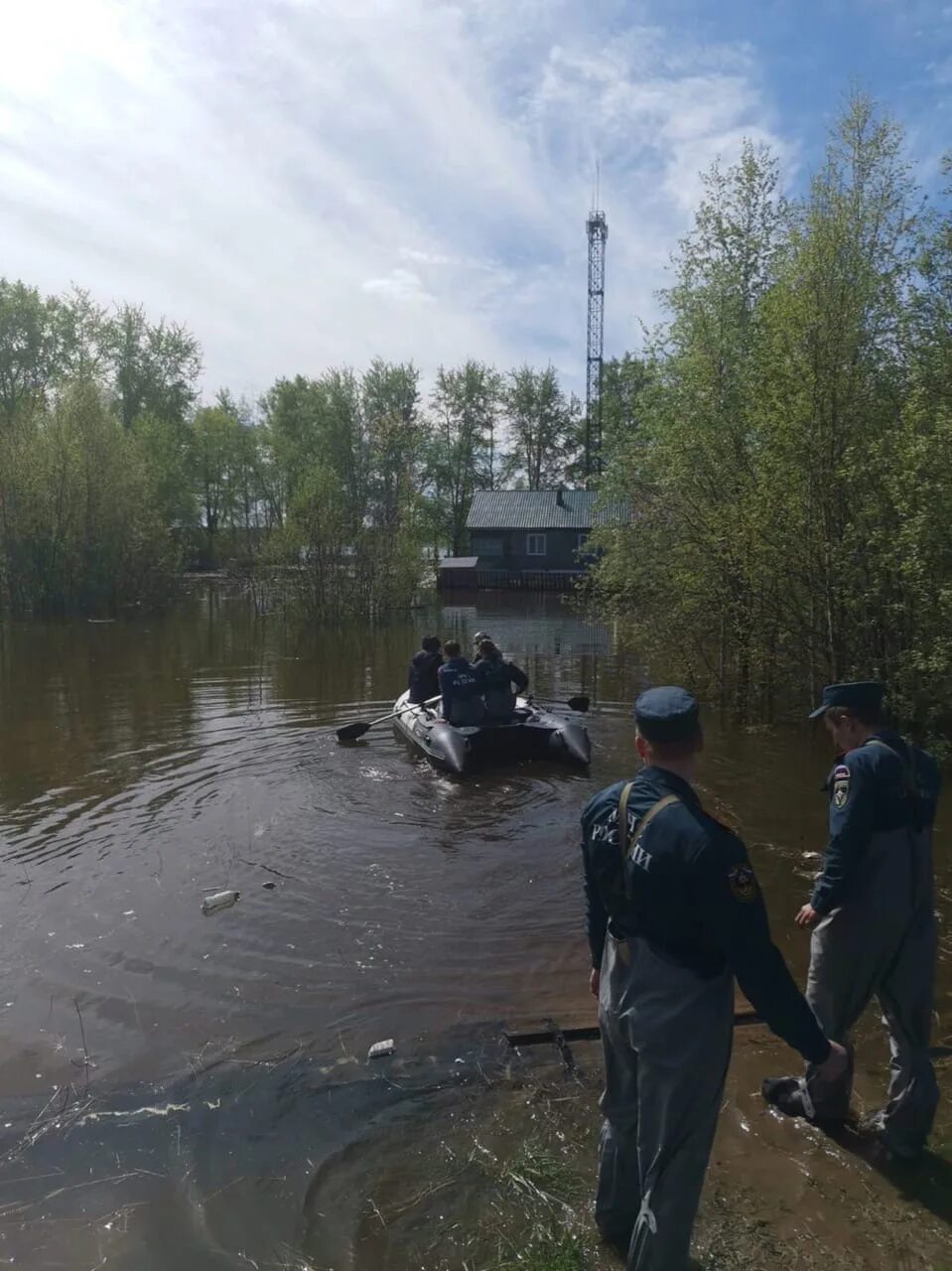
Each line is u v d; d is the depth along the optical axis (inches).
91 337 1596.9
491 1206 120.3
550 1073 152.1
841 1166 127.0
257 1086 148.6
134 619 1045.2
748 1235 114.0
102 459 1096.2
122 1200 123.0
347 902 223.5
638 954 99.4
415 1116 140.6
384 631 943.0
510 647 805.9
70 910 218.1
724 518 425.4
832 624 384.8
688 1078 96.4
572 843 266.2
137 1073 152.3
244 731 424.2
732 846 95.9
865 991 131.0
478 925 210.2
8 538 1067.9
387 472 1895.9
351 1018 170.1
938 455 310.3
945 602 318.0
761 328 452.4
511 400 2418.8
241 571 1373.0
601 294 2154.3
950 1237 113.6
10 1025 167.6
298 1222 118.5
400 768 355.6
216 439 1937.7
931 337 341.1
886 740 132.5
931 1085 127.5
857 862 126.7
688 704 103.7
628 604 547.5
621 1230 112.2
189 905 221.3
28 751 380.5
